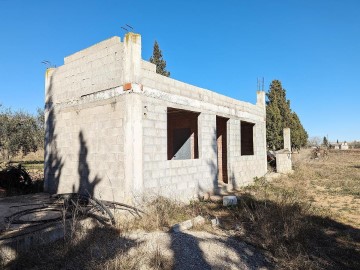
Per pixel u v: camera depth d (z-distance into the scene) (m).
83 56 9.20
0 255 4.59
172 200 8.07
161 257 4.70
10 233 5.23
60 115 9.95
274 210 7.14
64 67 9.93
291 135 28.86
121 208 6.99
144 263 4.50
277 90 29.94
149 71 8.15
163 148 8.46
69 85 9.65
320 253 5.33
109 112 8.10
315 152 31.91
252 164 14.40
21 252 4.84
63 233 5.50
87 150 8.75
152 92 8.17
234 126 12.76
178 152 13.54
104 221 6.19
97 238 5.40
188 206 8.43
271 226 6.27
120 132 7.75
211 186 10.58
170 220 6.77
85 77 9.03
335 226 6.98
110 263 4.35
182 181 9.16
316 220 7.28
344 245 5.78
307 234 6.19
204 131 10.52
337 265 4.91
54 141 10.19
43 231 5.30
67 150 9.55
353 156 36.47
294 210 7.56
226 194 10.95
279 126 26.94
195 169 9.82
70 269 4.29
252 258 5.07
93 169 8.51
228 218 7.48
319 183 13.84
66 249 4.88
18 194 10.70
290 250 5.39
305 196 10.49
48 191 10.34
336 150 46.59
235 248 5.38
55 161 10.09
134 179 7.39
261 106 15.87
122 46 7.88
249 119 14.27
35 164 21.00
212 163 10.76
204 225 6.66
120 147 7.73
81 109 9.07
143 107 7.82
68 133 9.55
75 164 9.20
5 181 11.39
